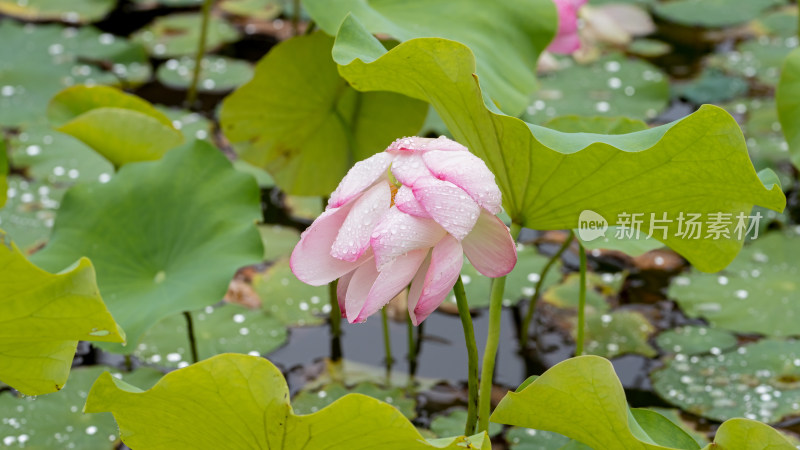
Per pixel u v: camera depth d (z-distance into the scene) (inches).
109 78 190.4
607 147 134.1
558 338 159.0
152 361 155.6
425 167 130.8
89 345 157.0
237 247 147.9
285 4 224.1
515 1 153.2
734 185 135.0
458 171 130.6
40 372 135.0
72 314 132.0
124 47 195.5
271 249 166.4
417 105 157.0
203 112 184.9
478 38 150.8
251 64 194.9
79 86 158.6
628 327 160.1
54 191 171.8
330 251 131.6
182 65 193.9
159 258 148.7
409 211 129.9
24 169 174.6
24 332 132.9
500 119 134.7
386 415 130.3
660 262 167.0
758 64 195.8
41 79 188.9
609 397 133.2
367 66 137.6
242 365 130.6
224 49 200.7
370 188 131.2
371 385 154.5
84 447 148.7
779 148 177.8
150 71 192.9
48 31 199.2
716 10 224.7
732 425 133.0
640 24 215.2
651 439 137.1
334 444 132.5
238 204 149.9
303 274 131.6
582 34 207.2
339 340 158.4
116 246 148.9
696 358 157.3
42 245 164.7
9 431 149.3
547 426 136.3
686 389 154.8
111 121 153.9
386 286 130.0
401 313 160.7
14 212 168.7
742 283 163.8
